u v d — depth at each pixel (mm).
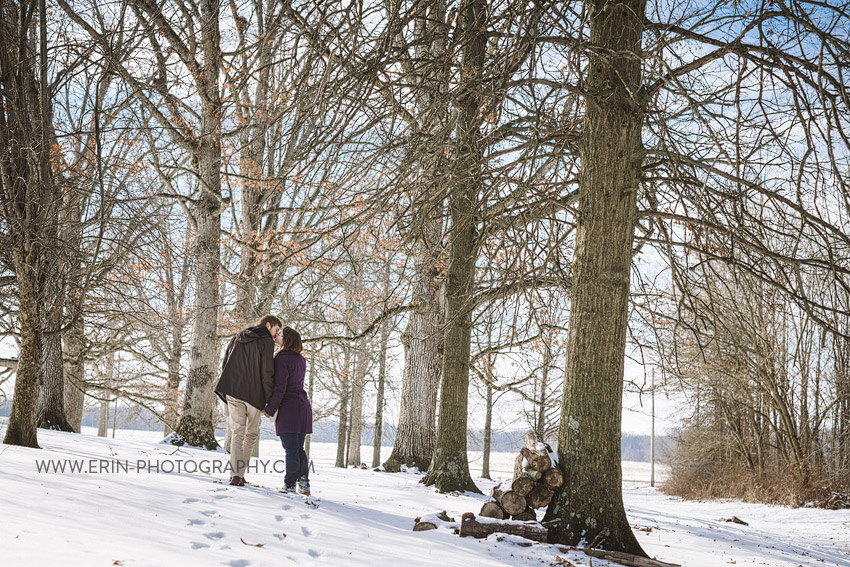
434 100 7277
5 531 3635
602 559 5723
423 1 6469
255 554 4078
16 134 9062
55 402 16031
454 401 10680
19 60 8922
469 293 10484
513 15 6195
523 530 5973
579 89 6355
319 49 5855
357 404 28625
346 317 22234
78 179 9844
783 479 24891
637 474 56188
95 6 11227
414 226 8016
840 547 11391
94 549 3535
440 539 5621
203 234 14742
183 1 13516
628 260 6785
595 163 6840
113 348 21172
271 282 19672
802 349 24203
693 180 7008
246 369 7000
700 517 14641
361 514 6457
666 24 7293
